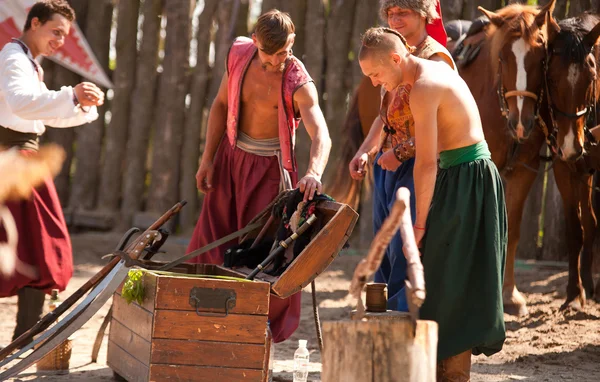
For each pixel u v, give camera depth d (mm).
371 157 7141
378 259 4176
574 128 9539
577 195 10289
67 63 16094
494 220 5543
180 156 16250
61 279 7152
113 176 16578
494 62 9602
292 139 6961
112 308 6832
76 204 16672
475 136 5660
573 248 10258
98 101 6605
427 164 5414
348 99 15312
